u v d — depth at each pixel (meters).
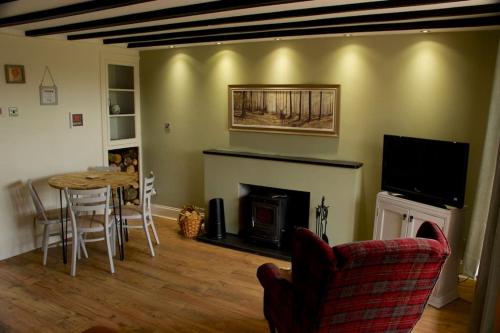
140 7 2.94
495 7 2.77
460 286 3.81
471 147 3.72
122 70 5.64
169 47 5.27
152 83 5.60
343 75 4.25
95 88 5.08
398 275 2.01
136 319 3.16
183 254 4.47
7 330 2.97
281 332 2.55
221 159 4.90
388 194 3.86
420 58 3.86
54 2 2.85
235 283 3.80
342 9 2.77
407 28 3.54
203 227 5.24
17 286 3.66
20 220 4.41
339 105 4.30
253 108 4.82
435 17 3.02
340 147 4.38
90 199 3.81
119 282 3.77
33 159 4.49
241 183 4.81
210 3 2.71
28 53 4.32
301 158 4.48
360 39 4.11
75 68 4.81
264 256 4.45
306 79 4.46
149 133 5.77
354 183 4.11
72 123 4.85
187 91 5.32
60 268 4.05
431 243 2.00
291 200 4.63
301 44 4.43
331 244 4.32
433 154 3.44
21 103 4.31
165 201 5.83
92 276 3.88
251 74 4.80
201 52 5.12
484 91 3.61
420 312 2.25
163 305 3.38
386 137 3.86
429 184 3.51
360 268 1.91
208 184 5.05
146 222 4.43
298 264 2.16
